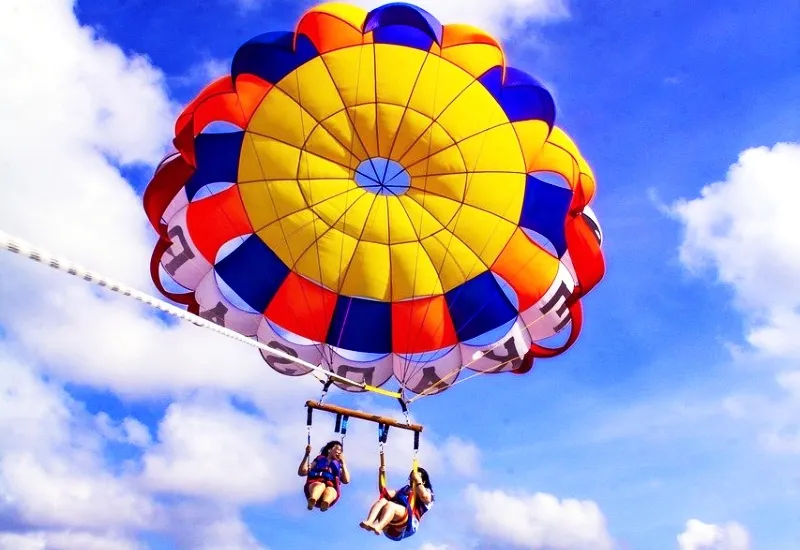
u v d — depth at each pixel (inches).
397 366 559.8
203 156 515.2
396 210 536.4
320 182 527.8
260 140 521.0
